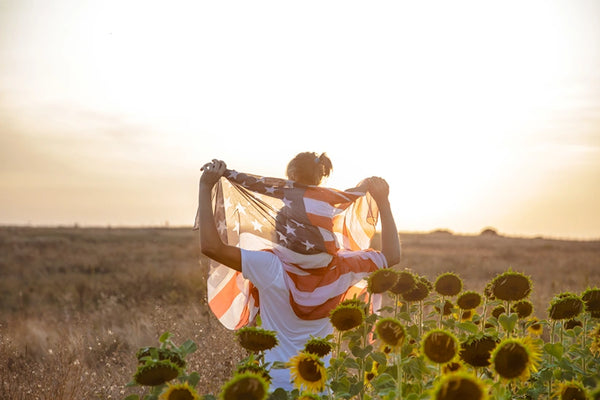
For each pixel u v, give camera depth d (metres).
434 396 2.33
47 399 5.15
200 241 3.82
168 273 18.31
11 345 7.84
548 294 11.61
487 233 61.50
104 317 10.67
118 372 6.23
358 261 4.06
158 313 8.43
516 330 3.86
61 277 20.08
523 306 3.79
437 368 3.08
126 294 14.12
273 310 3.86
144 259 26.45
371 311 4.06
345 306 3.12
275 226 4.02
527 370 2.61
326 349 3.09
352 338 3.21
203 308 8.51
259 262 3.82
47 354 7.59
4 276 21.09
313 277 3.91
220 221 4.22
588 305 3.49
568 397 2.80
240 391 2.48
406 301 3.53
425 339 2.66
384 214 4.30
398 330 2.83
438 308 3.74
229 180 4.08
